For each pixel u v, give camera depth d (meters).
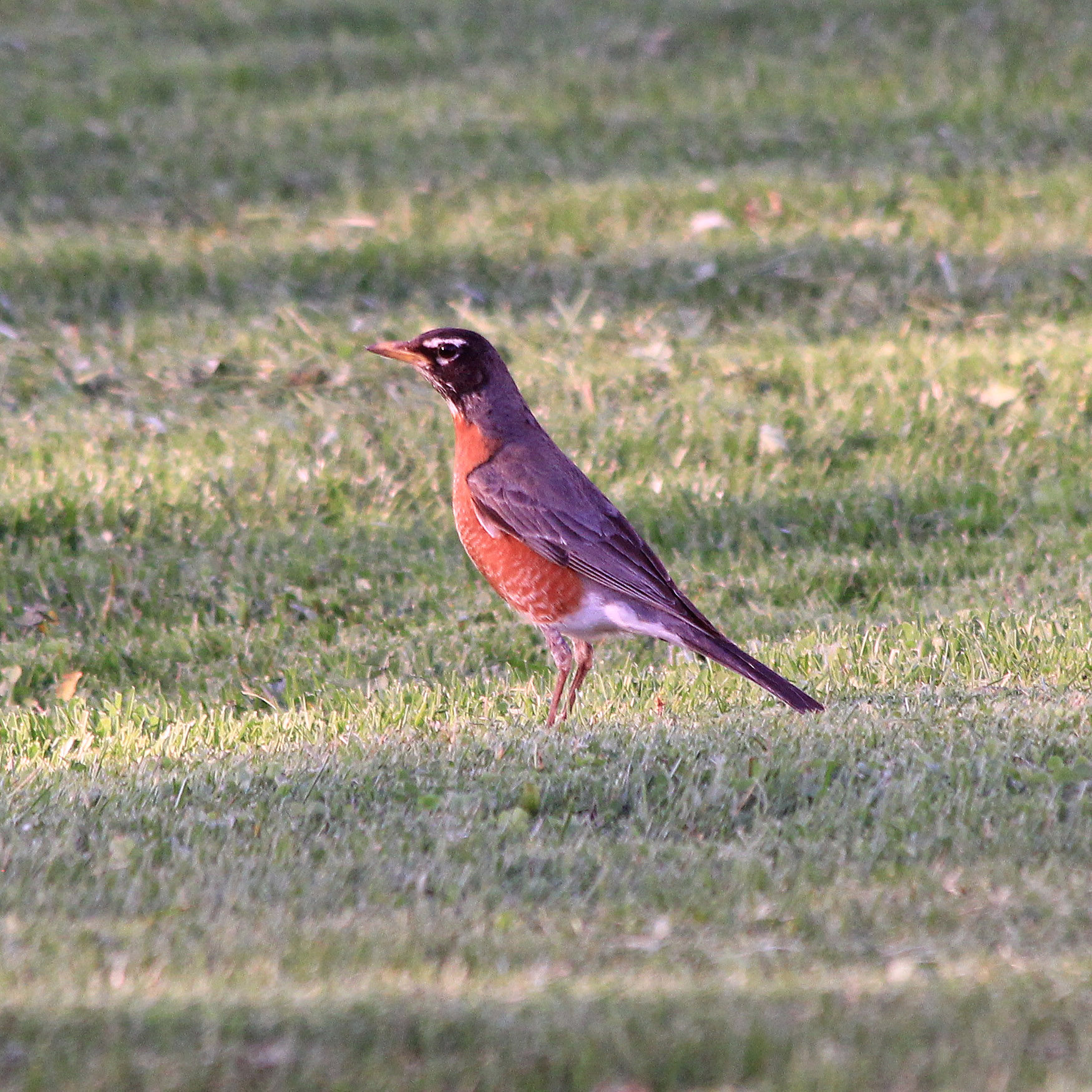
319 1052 5.06
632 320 17.45
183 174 21.70
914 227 19.33
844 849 6.91
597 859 6.93
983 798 7.44
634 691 10.17
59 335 17.48
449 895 6.53
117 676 11.44
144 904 6.53
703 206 20.08
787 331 17.08
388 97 23.89
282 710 10.67
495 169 21.52
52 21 26.94
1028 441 14.40
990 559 12.54
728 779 7.78
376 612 12.27
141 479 14.23
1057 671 9.71
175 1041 5.14
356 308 18.11
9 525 13.36
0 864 6.98
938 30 25.27
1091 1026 5.09
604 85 24.00
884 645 10.63
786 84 23.77
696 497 13.76
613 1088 4.86
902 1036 5.05
